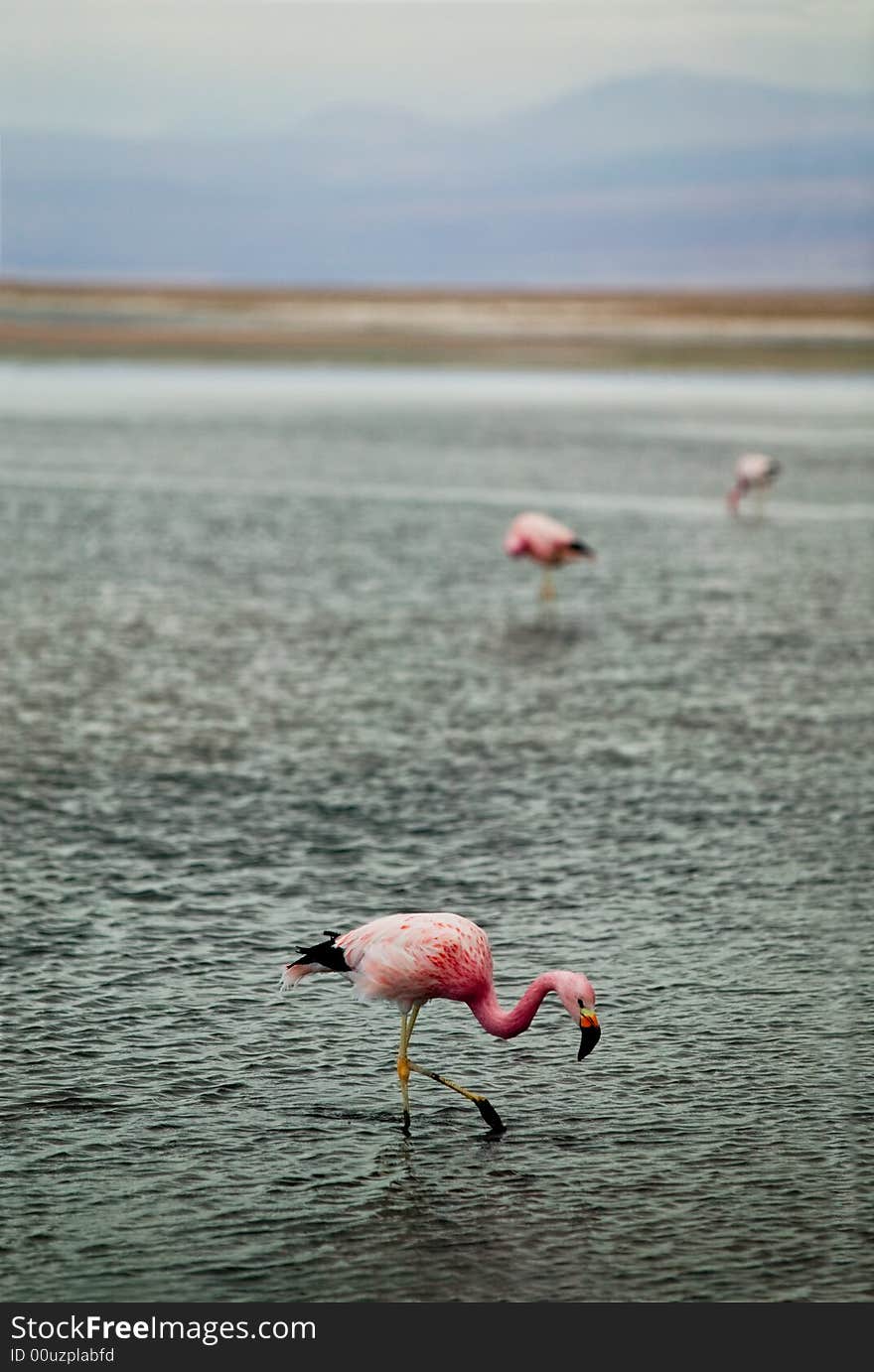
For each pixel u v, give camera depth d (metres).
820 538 33.19
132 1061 10.76
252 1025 11.38
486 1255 8.70
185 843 14.87
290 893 13.70
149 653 22.23
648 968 12.30
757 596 26.88
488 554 30.78
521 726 18.91
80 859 14.42
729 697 20.25
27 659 21.72
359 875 14.15
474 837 15.14
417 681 20.95
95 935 12.77
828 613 25.45
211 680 20.83
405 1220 9.01
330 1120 10.10
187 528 33.03
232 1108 10.20
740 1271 8.56
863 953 12.55
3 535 31.81
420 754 17.75
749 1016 11.51
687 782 16.81
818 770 17.23
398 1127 10.03
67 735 18.25
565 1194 9.26
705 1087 10.49
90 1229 8.88
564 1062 10.89
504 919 13.20
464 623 24.55
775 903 13.59
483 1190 9.30
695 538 33.00
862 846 14.97
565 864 14.47
